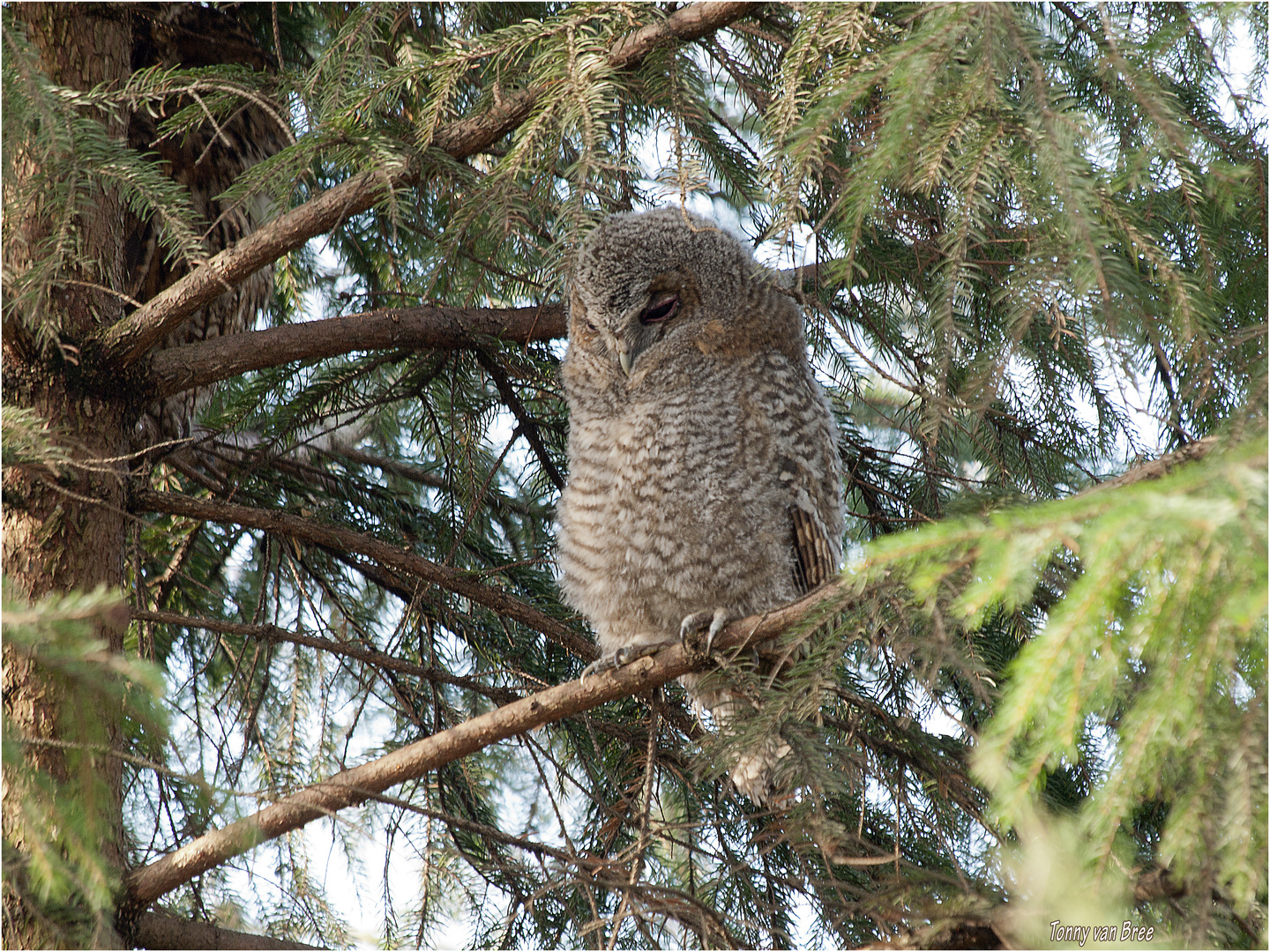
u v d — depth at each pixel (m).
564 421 9.84
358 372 8.84
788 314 8.80
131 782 7.36
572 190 6.28
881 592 5.30
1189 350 5.02
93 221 7.68
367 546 8.10
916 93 4.79
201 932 6.56
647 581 8.43
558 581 9.04
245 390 9.45
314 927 7.35
